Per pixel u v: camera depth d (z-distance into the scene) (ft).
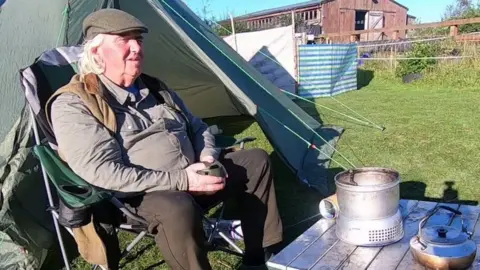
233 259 8.32
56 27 9.07
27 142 7.78
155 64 15.05
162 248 5.93
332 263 5.42
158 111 7.16
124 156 6.53
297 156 12.07
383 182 6.21
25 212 8.09
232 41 28.91
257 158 7.25
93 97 6.40
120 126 6.57
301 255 5.68
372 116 19.72
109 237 6.21
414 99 24.02
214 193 6.96
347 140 15.51
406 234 6.05
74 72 7.91
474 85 27.17
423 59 30.53
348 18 85.20
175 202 5.90
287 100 15.61
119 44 6.56
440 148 14.08
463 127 16.56
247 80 13.23
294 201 10.67
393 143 14.92
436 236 5.15
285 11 83.87
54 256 8.75
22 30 8.92
